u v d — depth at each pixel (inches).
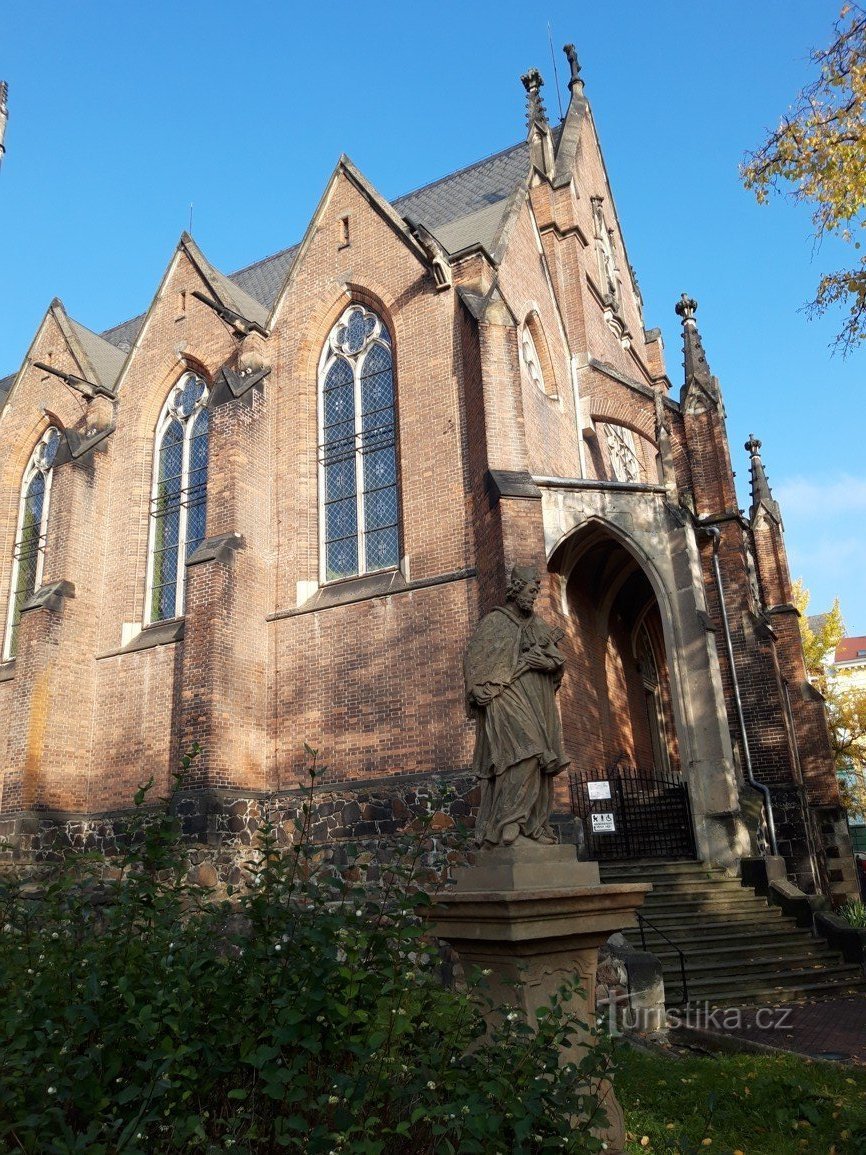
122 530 948.0
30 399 1108.5
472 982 200.8
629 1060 381.1
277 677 791.7
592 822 673.0
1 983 195.5
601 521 748.0
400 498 790.5
